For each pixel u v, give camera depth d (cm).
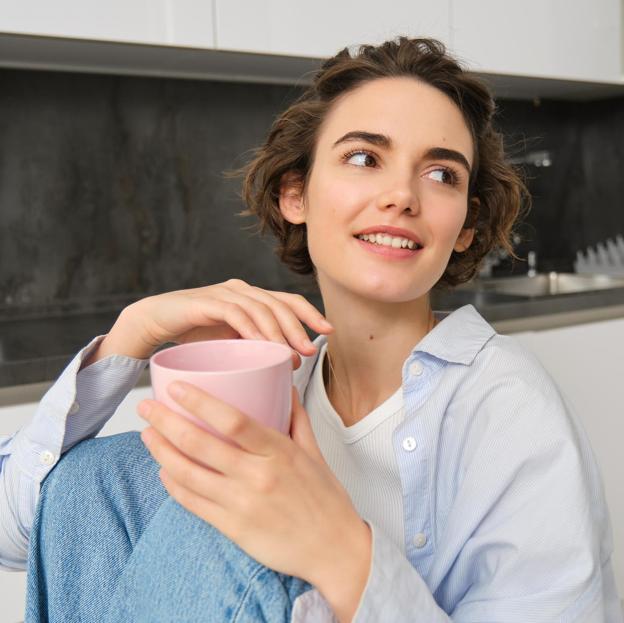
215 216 238
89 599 55
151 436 43
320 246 74
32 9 165
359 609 43
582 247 309
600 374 229
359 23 208
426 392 70
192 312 61
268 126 244
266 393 42
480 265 97
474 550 61
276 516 41
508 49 234
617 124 294
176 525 48
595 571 58
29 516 65
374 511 73
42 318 213
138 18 177
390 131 70
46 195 213
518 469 63
